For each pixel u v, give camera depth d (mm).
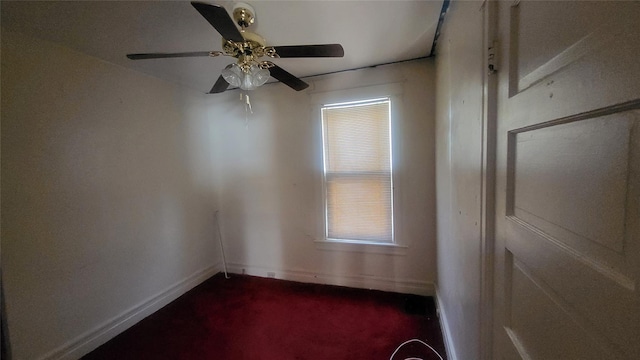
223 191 3014
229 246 3055
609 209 367
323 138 2574
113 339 1913
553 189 507
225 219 3037
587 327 413
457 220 1333
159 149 2365
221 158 2977
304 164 2660
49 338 1607
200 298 2469
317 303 2305
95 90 1871
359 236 2553
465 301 1177
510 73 692
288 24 1550
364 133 2432
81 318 1771
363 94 2348
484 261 875
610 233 366
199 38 1672
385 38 1778
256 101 2775
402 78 2230
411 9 1440
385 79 2277
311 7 1387
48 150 1613
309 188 2664
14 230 1468
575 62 429
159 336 1935
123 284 2045
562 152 477
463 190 1183
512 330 723
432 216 2273
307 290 2555
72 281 1729
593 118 397
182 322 2100
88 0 1262
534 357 592
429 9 1441
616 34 349
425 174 2256
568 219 460
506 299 748
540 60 546
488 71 807
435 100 2135
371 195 2473
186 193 2648
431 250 2309
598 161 388
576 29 428
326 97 2477
